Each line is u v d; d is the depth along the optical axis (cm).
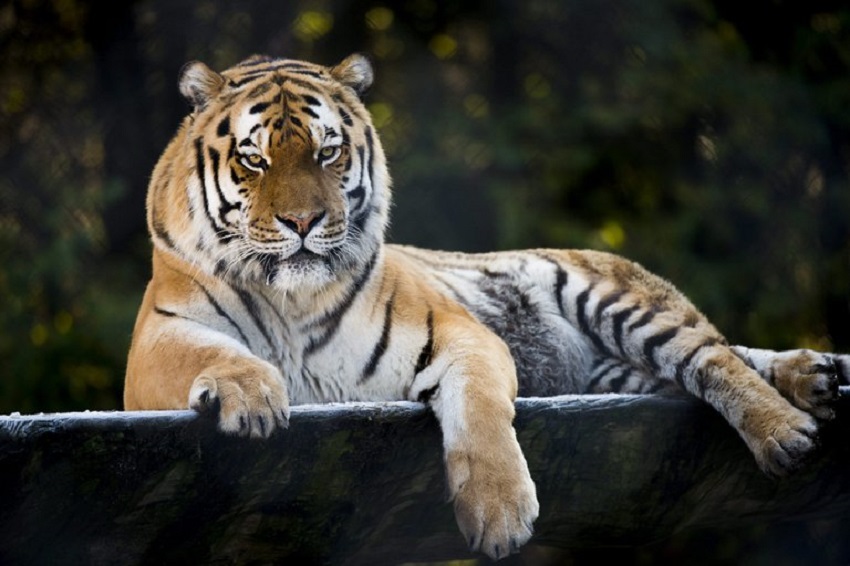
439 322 818
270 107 807
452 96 1678
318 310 805
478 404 680
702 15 1709
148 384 768
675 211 1686
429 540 707
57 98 1582
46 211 1538
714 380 802
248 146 798
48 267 1484
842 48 1755
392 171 1611
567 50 1695
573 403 719
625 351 923
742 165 1720
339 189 813
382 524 686
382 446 664
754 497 807
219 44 1617
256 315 809
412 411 674
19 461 574
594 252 1005
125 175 1571
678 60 1677
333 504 659
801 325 1706
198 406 620
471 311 965
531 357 962
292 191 780
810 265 1709
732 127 1716
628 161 1681
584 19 1686
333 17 1661
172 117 1590
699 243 1689
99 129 1578
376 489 670
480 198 1619
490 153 1616
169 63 1595
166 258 826
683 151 1706
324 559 673
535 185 1633
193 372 730
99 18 1580
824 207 1723
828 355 912
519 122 1625
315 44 1664
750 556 1568
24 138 1570
